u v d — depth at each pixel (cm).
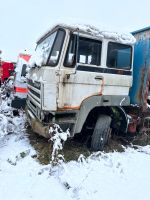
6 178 441
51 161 487
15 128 661
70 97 516
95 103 543
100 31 532
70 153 543
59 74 500
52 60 507
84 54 523
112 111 588
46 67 498
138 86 622
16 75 827
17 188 413
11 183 426
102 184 446
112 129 639
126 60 577
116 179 470
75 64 512
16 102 797
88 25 521
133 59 609
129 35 577
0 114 631
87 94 534
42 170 472
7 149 564
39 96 520
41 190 414
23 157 521
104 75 547
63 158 508
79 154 545
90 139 595
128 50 579
